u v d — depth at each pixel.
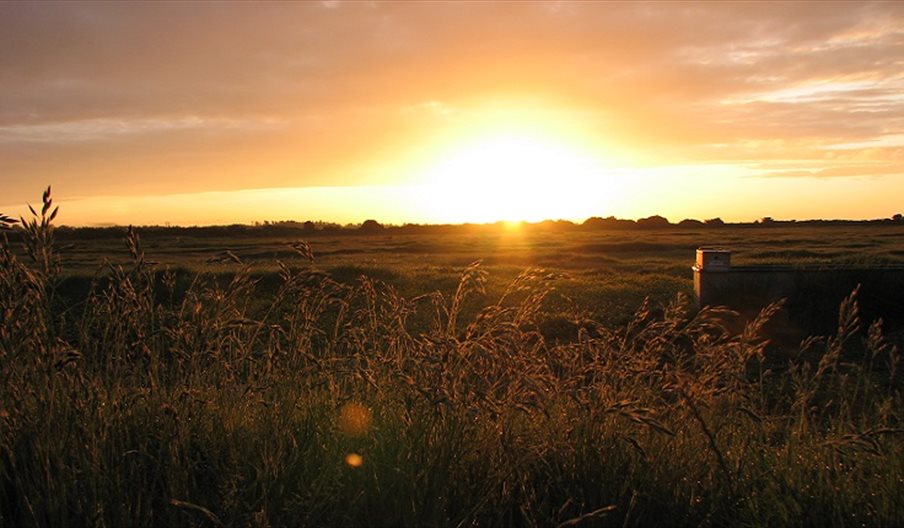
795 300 14.68
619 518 3.04
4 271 2.97
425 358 3.36
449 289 20.06
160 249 46.31
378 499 2.96
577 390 3.41
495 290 16.83
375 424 3.46
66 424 2.94
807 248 43.75
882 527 3.07
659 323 3.97
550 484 3.19
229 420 3.38
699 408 3.66
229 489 2.85
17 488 2.78
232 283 3.86
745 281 15.22
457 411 3.09
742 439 3.66
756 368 9.41
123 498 2.82
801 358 10.27
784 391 7.04
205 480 3.09
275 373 3.68
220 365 3.60
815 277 14.66
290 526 2.83
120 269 3.42
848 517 3.14
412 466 2.98
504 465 3.13
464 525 2.90
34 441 2.89
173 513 2.79
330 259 38.22
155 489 2.99
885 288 14.23
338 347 4.39
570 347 3.90
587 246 49.69
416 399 3.25
